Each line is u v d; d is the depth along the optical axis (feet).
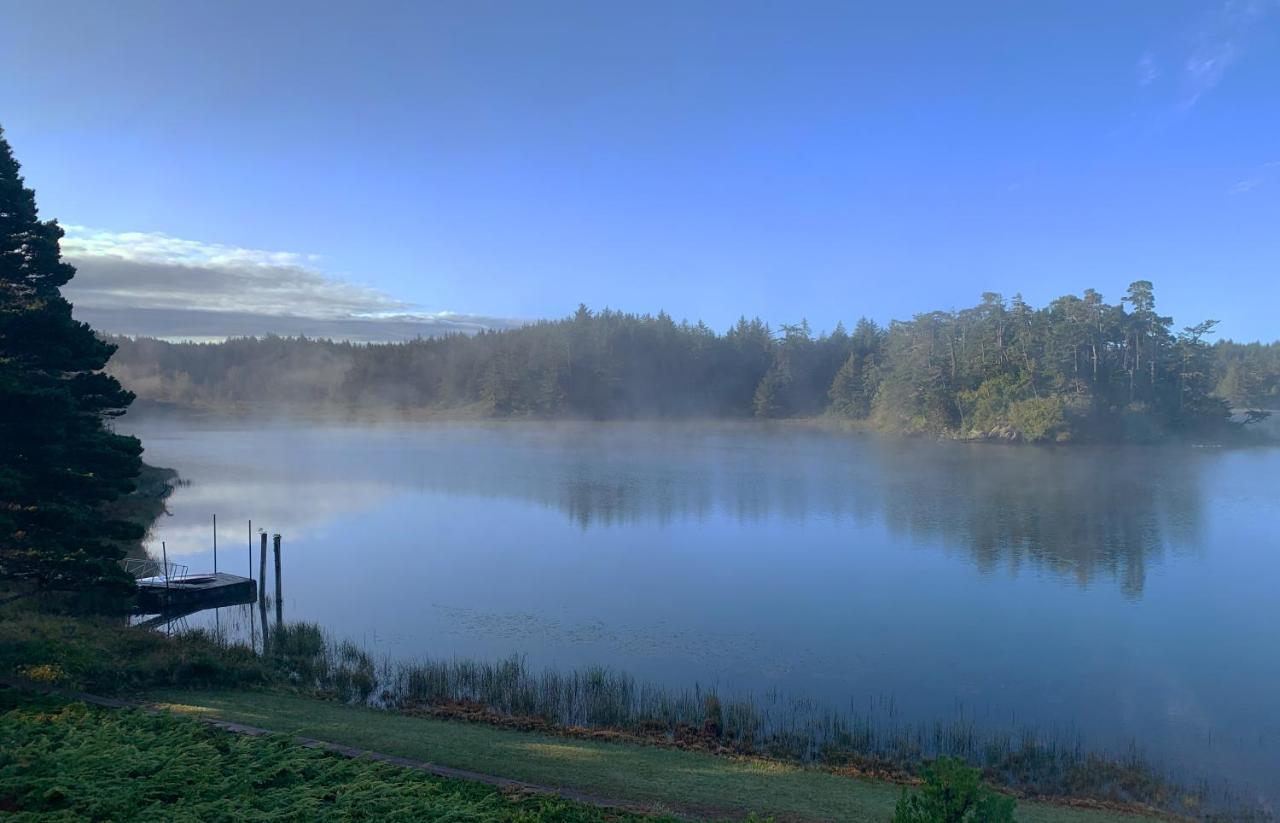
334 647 80.59
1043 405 290.15
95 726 44.32
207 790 35.99
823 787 49.03
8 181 76.02
